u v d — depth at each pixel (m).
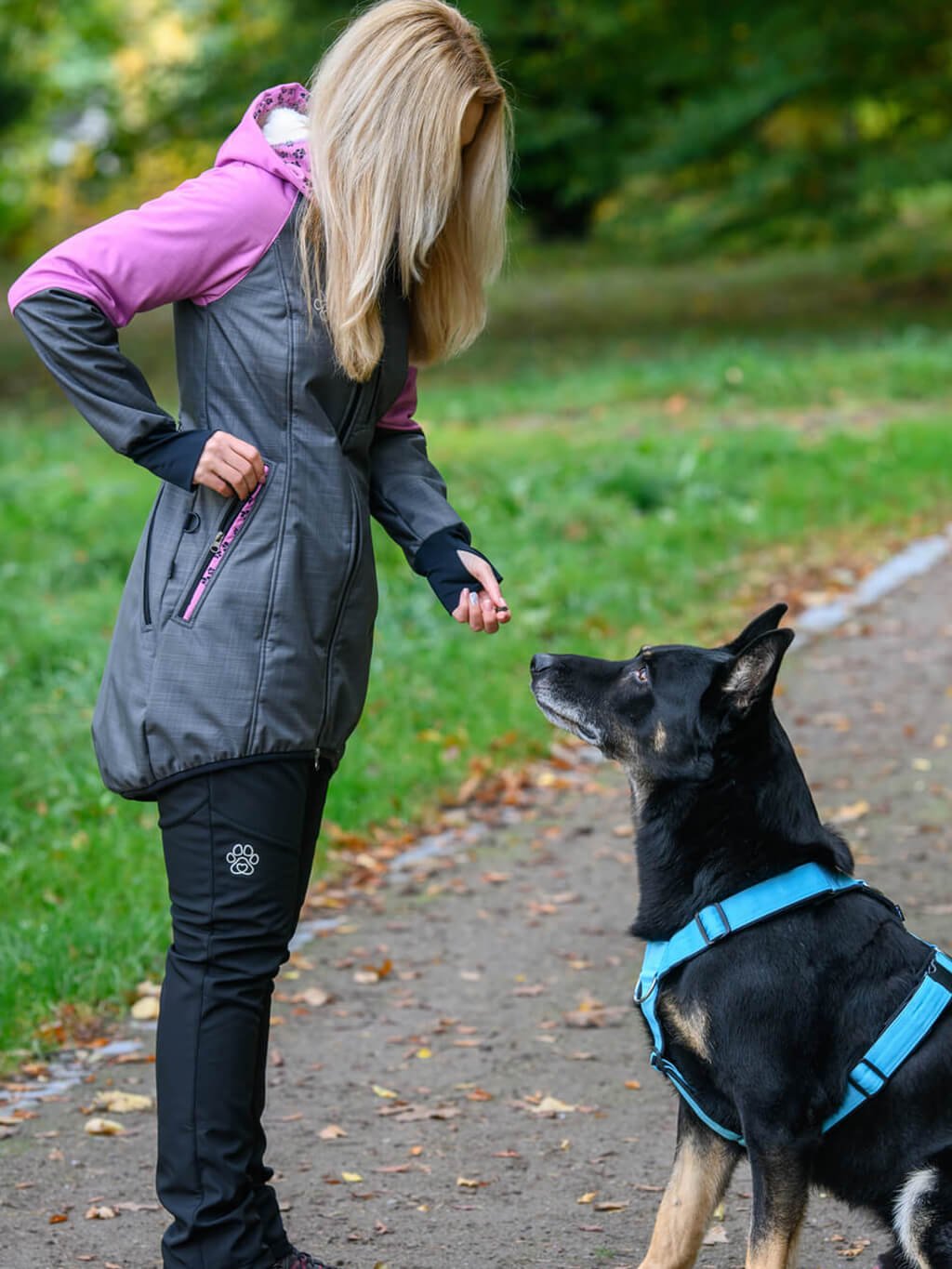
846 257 26.47
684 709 3.08
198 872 2.79
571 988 4.82
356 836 6.04
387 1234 3.41
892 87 19.83
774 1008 2.85
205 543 2.73
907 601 8.95
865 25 19.22
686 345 19.16
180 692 2.73
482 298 3.00
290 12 22.81
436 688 7.53
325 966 5.02
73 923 5.02
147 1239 3.38
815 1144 2.85
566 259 29.23
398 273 2.83
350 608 2.85
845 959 2.91
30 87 27.34
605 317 22.44
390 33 2.72
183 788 2.77
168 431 2.68
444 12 2.81
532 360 18.97
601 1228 3.42
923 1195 2.80
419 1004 4.73
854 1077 2.84
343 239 2.68
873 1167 2.87
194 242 2.65
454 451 12.55
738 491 11.06
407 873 5.83
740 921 2.92
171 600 2.74
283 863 2.82
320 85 2.74
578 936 5.22
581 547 9.83
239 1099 2.81
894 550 9.91
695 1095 3.01
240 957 2.81
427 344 3.01
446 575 3.05
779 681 7.80
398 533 3.12
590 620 8.43
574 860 5.91
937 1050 2.86
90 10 33.06
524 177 23.28
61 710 7.10
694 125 19.95
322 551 2.77
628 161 20.80
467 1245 3.36
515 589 8.90
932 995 2.89
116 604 8.61
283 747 2.77
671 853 3.07
